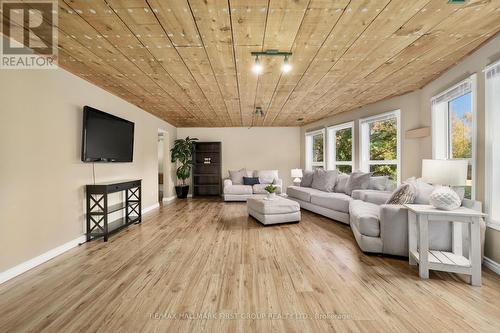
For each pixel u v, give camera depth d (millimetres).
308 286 1948
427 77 3164
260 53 2373
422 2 1646
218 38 2107
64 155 2754
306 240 3119
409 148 3836
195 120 6195
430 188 2562
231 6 1680
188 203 6074
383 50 2359
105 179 3566
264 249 2793
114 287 1945
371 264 2363
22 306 1689
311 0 1620
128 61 2566
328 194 4488
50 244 2543
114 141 3611
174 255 2615
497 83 2234
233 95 3885
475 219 1933
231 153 7410
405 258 2492
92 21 1854
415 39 2160
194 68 2758
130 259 2510
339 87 3514
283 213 3898
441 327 1454
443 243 2324
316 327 1469
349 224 3805
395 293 1838
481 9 1730
